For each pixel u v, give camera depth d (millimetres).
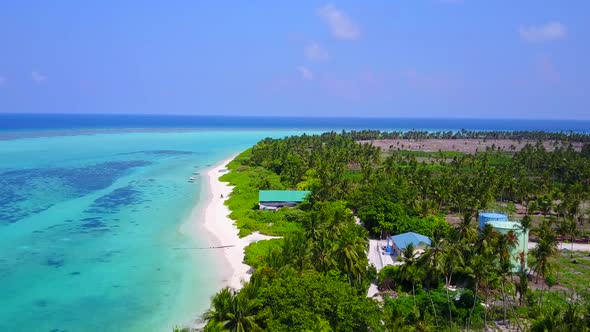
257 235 103062
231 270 82625
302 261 65312
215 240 100125
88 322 63562
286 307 50375
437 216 113812
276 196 126812
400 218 101062
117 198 142375
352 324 49844
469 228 82125
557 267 72938
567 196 129750
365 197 111750
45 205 131000
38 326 62312
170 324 63094
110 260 87438
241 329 49125
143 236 102875
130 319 64438
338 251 67000
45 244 96375
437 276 68562
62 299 70625
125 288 74750
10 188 152875
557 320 52469
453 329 60688
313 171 157500
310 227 79562
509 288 70188
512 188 138125
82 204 133250
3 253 90438
